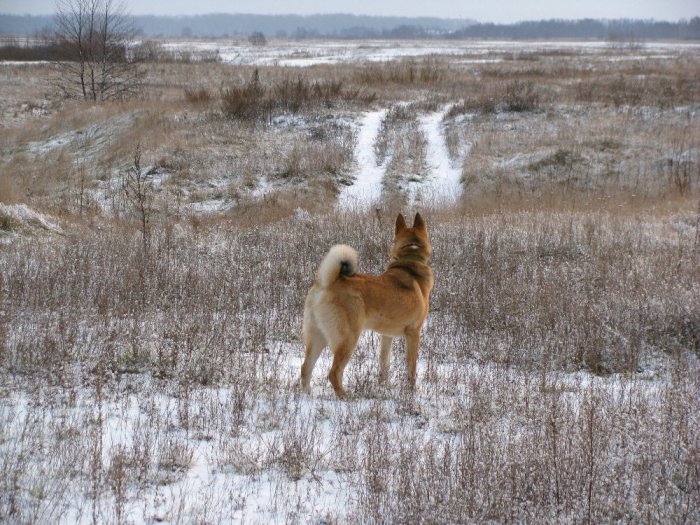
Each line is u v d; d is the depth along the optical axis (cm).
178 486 612
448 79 5219
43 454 639
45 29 11225
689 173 2759
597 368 1077
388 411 828
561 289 1378
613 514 591
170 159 3061
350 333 870
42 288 1287
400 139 3366
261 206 2627
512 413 816
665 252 1680
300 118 3675
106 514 548
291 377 947
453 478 635
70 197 2759
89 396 811
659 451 705
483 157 3045
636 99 3978
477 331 1205
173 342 1015
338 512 578
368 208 2553
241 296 1366
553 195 2605
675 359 1087
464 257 1642
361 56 9056
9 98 4653
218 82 5288
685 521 578
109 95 4547
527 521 575
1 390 809
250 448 689
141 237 1880
